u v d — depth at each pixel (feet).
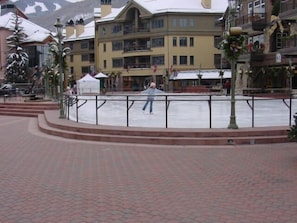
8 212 19.80
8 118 77.10
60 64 65.41
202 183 24.93
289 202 20.79
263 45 131.44
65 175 27.55
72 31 311.47
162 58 232.53
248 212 19.29
